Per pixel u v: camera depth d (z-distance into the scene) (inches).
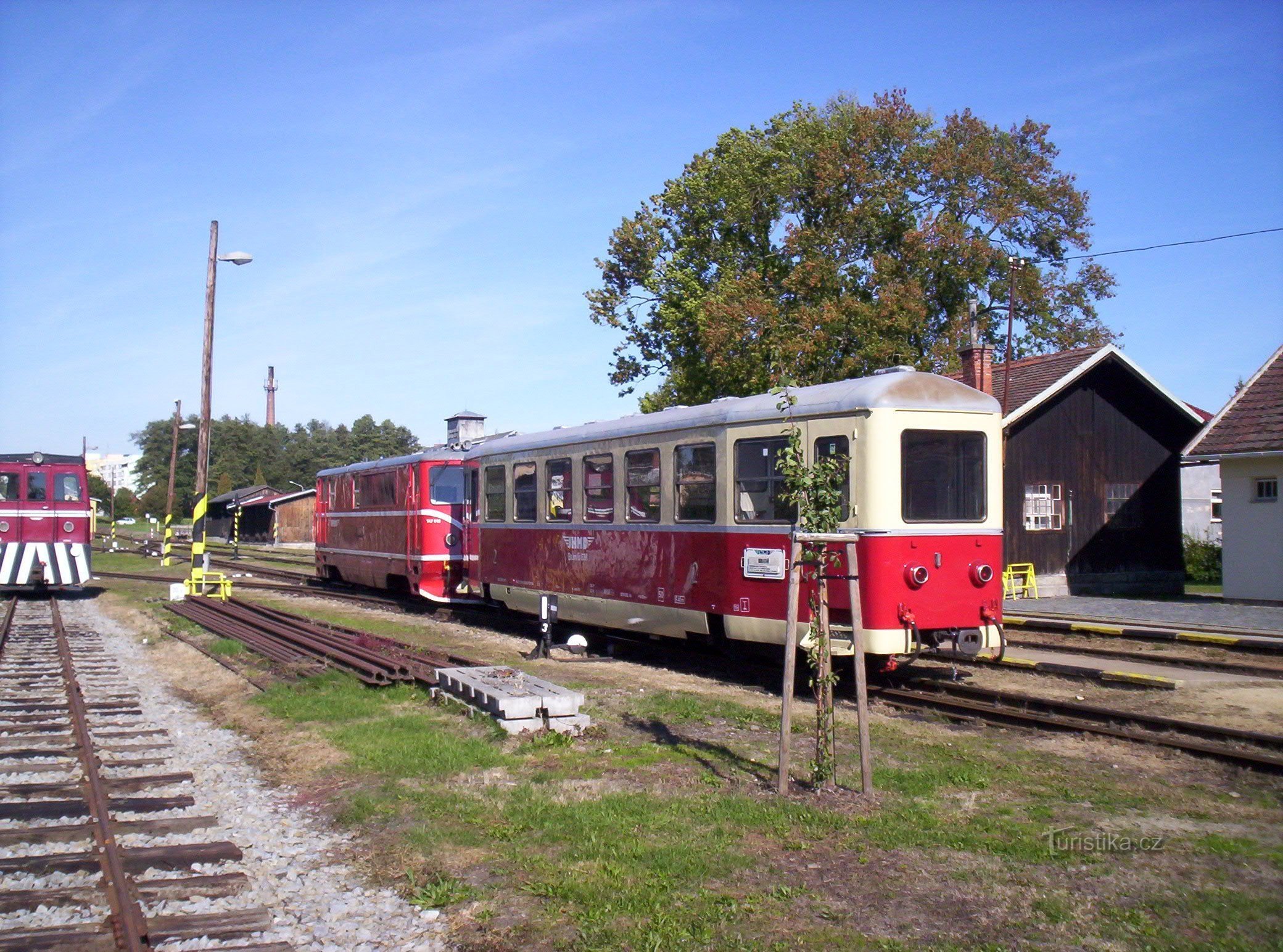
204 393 1023.0
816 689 289.0
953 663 499.8
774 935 196.2
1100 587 984.9
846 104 1315.2
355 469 985.5
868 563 417.1
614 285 1373.0
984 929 195.9
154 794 306.7
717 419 487.2
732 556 475.2
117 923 206.1
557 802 281.7
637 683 478.0
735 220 1254.3
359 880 233.5
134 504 4060.0
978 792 284.5
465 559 746.8
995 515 445.7
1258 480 812.0
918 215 1263.5
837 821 257.8
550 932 201.9
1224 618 691.4
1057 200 1360.7
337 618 799.7
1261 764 300.4
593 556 583.8
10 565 947.3
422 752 340.5
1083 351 1003.3
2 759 353.7
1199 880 217.0
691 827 257.8
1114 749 332.8
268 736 379.2
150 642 671.8
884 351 1069.1
